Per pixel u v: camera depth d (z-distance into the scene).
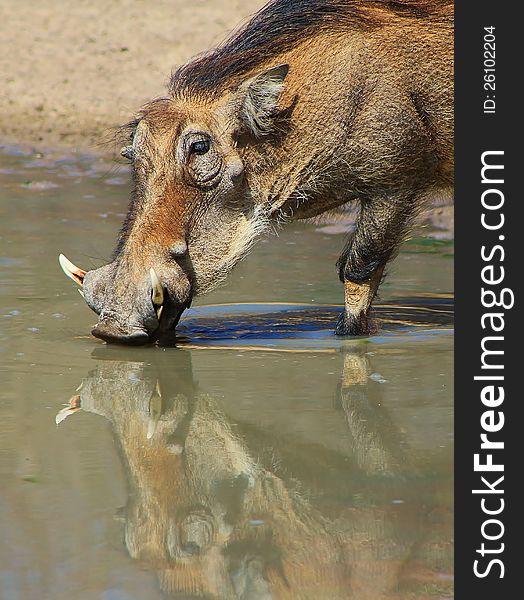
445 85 10.98
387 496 7.39
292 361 10.35
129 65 25.73
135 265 10.39
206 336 11.27
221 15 28.11
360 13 11.04
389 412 8.91
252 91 10.47
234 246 10.79
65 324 11.60
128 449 8.21
